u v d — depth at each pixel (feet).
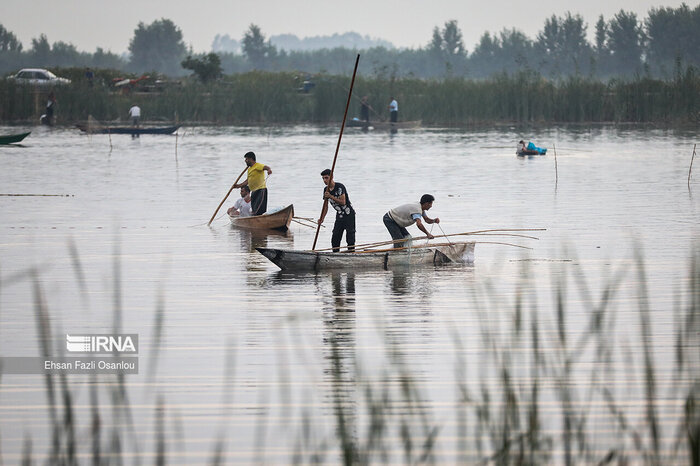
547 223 197.88
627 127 560.20
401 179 293.02
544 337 105.50
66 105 602.85
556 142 453.99
